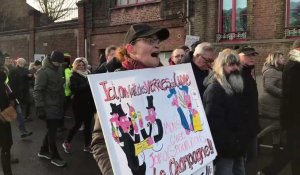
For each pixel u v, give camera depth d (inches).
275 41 438.9
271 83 267.9
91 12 649.6
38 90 251.0
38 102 251.3
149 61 98.3
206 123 116.1
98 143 91.1
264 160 268.5
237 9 482.9
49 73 252.2
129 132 89.1
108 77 88.6
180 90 109.4
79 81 289.4
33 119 468.1
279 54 272.5
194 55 174.9
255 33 461.7
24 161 278.4
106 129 84.5
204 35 503.2
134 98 93.4
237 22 483.5
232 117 152.4
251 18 463.8
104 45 635.5
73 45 686.5
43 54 726.5
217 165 153.6
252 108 166.6
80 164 270.2
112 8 616.4
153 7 560.1
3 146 213.3
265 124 305.7
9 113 206.5
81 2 659.4
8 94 220.4
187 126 107.3
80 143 334.6
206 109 151.3
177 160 100.0
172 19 532.7
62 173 250.2
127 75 93.3
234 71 154.9
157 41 99.4
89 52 656.4
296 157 186.4
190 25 510.3
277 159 214.7
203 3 500.7
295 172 187.5
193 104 113.0
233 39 482.6
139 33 97.1
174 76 108.7
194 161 106.3
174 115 103.9
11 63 442.3
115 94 88.9
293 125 185.3
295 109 183.8
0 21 1096.8
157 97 100.3
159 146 96.0
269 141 310.0
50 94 253.3
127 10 597.3
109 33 625.9
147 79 98.7
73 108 297.6
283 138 216.5
